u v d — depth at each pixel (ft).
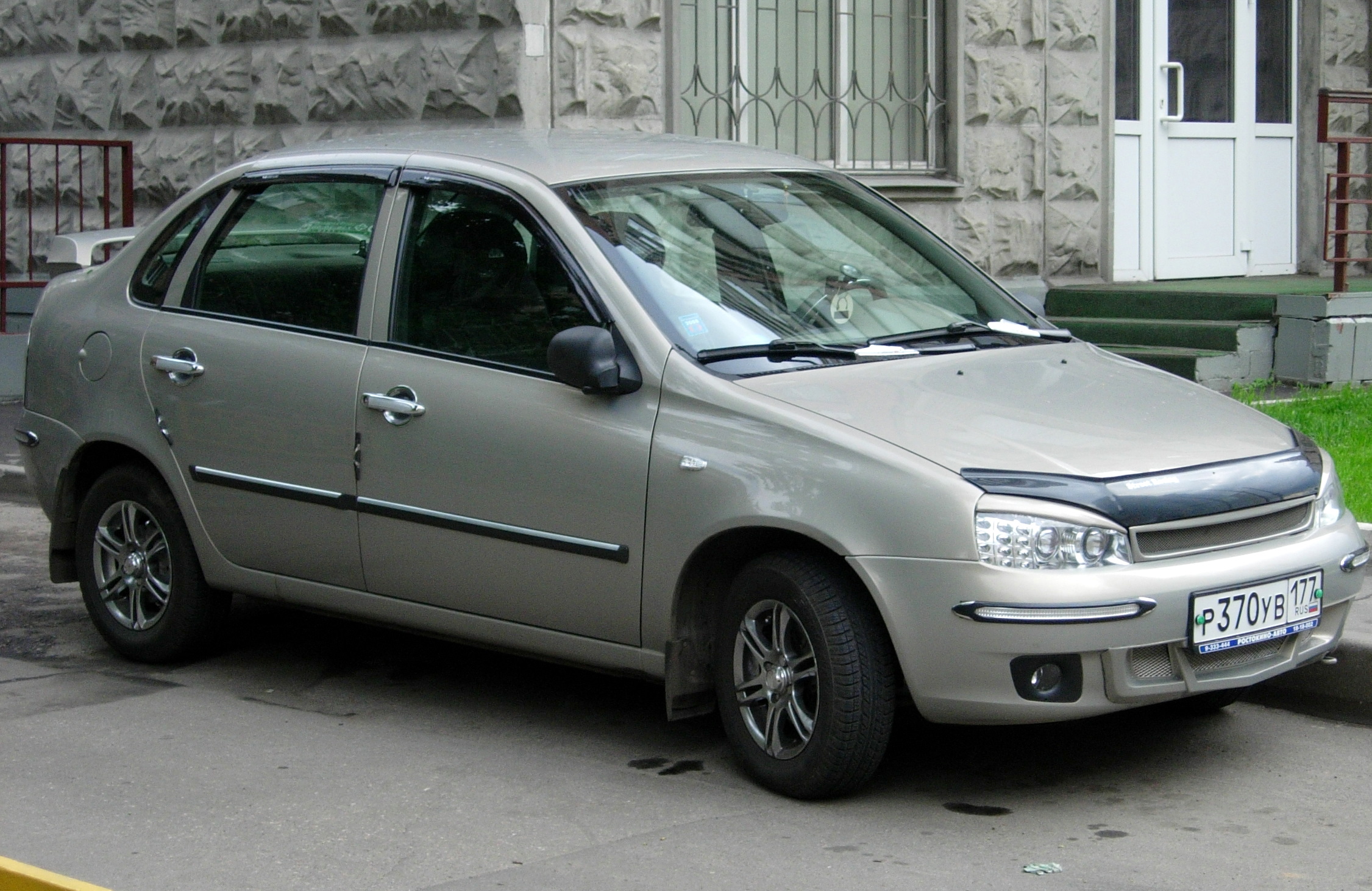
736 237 18.26
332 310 18.99
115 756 17.42
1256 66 44.32
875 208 20.29
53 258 24.95
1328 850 14.75
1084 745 17.75
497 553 17.38
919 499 14.76
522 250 17.79
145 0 41.29
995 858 14.48
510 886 13.89
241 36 39.22
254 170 20.44
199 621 20.49
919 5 39.22
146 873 14.23
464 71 34.50
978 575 14.49
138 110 41.86
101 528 21.17
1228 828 15.29
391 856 14.60
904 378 16.74
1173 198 42.88
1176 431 16.29
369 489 18.26
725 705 16.39
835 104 38.24
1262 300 34.81
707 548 16.07
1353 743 17.84
